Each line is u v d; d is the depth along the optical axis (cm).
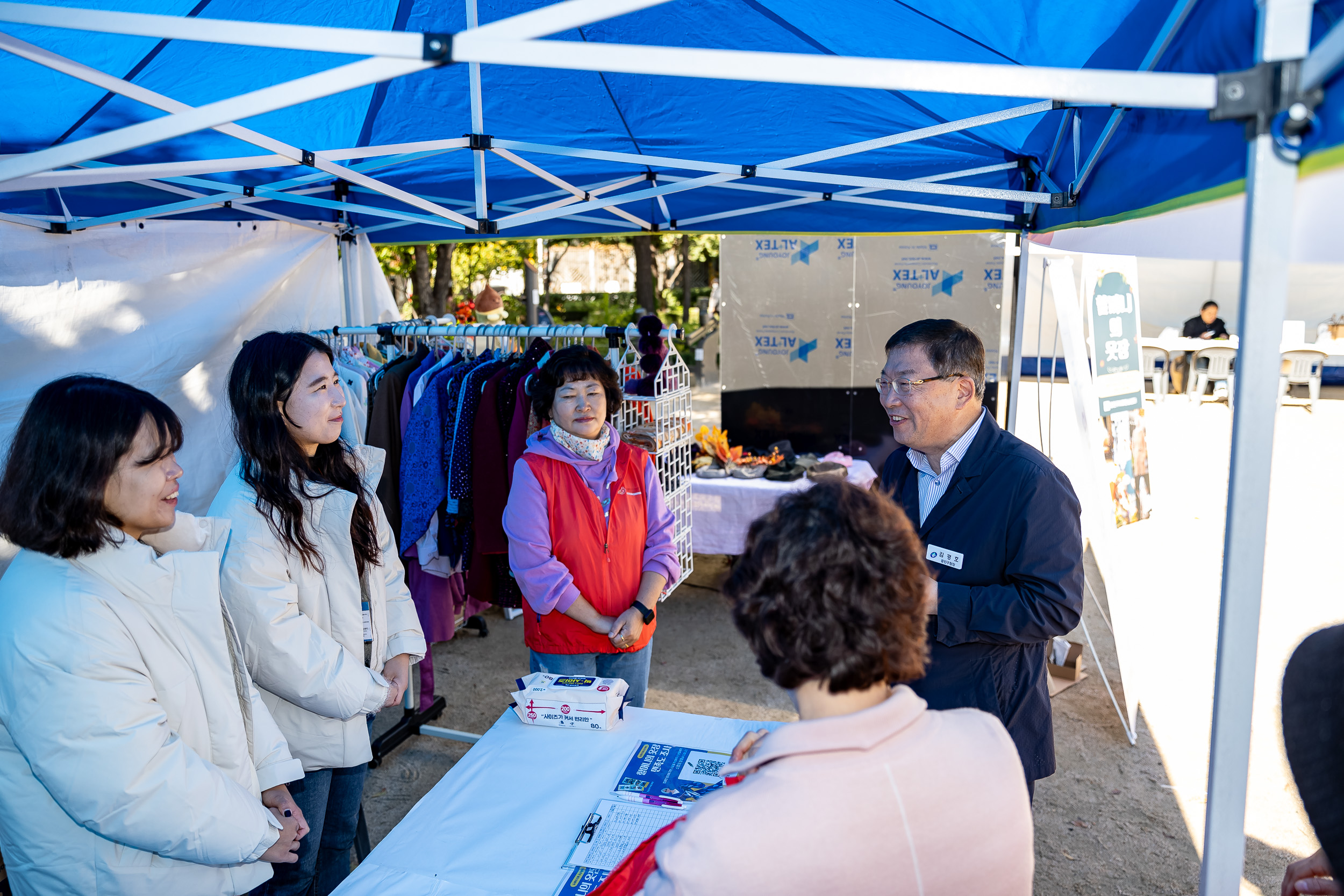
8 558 251
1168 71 143
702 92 255
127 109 229
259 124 267
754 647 92
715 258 2020
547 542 248
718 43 235
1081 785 321
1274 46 91
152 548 156
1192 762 336
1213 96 93
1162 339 1190
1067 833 293
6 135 236
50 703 133
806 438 573
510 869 150
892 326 551
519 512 249
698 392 1234
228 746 157
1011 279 534
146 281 338
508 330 319
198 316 354
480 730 364
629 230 401
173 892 149
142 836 138
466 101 270
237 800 148
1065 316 344
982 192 245
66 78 204
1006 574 191
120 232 330
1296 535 619
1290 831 292
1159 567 567
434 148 247
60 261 312
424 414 308
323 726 196
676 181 346
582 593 251
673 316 2125
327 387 197
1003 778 90
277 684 185
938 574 200
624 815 163
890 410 203
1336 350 1084
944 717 95
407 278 1352
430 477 309
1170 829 296
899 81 102
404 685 223
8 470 139
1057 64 201
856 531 90
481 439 299
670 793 171
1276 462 845
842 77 103
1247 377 96
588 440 252
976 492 194
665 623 486
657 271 2327
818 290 554
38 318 307
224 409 375
